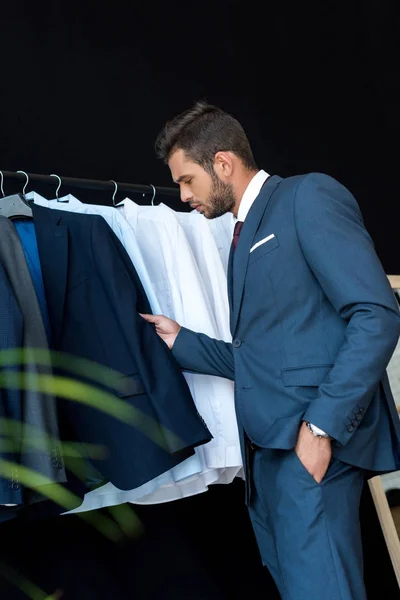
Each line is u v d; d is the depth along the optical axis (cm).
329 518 166
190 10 341
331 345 174
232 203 193
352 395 163
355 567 166
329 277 170
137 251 225
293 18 370
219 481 237
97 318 207
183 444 194
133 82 317
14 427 177
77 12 309
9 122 282
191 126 192
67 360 204
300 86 363
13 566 221
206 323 229
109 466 198
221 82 341
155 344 205
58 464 182
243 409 181
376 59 387
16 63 289
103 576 239
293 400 172
